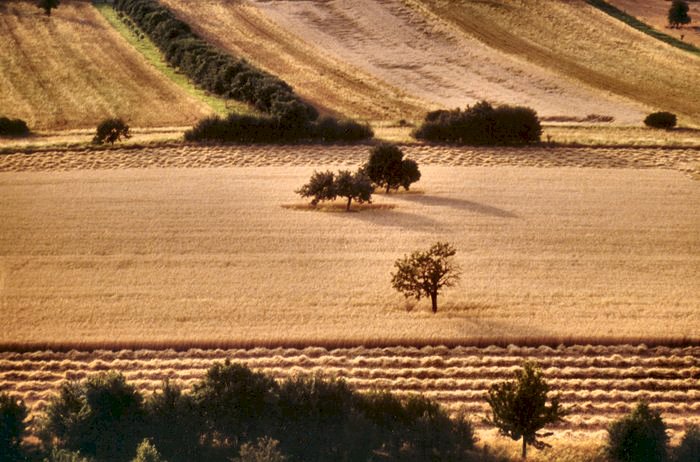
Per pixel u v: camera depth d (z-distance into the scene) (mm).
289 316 188750
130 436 142250
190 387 164375
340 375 169500
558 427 155625
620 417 153125
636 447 140625
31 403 162125
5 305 193500
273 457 129500
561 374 170875
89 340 180375
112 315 189875
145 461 128000
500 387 147750
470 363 173750
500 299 195750
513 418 138500
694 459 139625
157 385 165750
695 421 157625
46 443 142000
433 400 157125
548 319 188125
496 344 180000
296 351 177375
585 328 184625
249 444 138875
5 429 138375
